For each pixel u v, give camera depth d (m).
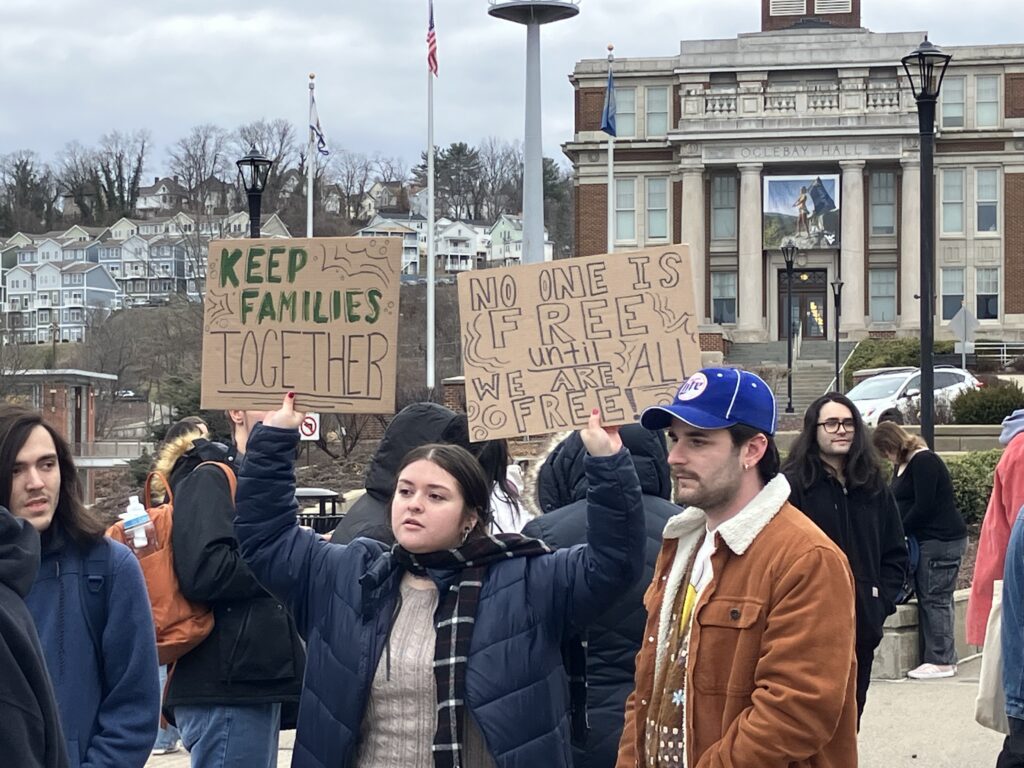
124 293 141.62
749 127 58.84
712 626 3.93
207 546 5.35
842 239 59.06
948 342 54.59
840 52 58.47
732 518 3.96
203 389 4.75
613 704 4.92
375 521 5.05
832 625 3.79
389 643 4.11
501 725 4.01
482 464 5.30
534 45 24.41
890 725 8.77
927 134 15.41
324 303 4.72
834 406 6.89
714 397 3.98
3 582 3.42
